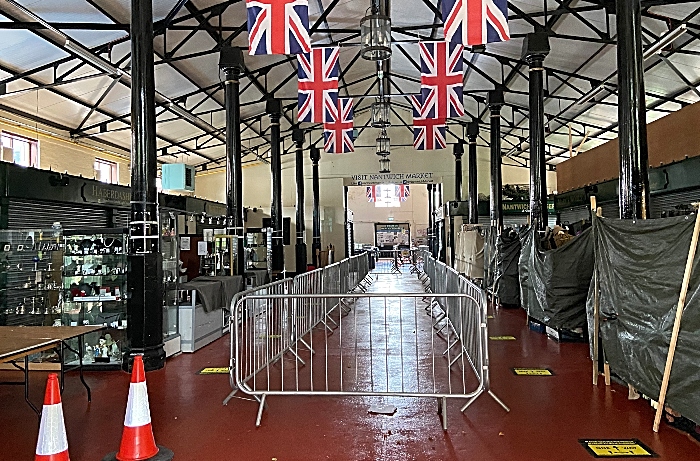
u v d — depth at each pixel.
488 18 5.71
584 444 3.88
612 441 3.93
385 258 35.72
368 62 16.91
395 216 36.06
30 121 12.45
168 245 7.26
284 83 15.49
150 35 6.64
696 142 8.64
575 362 6.48
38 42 9.45
